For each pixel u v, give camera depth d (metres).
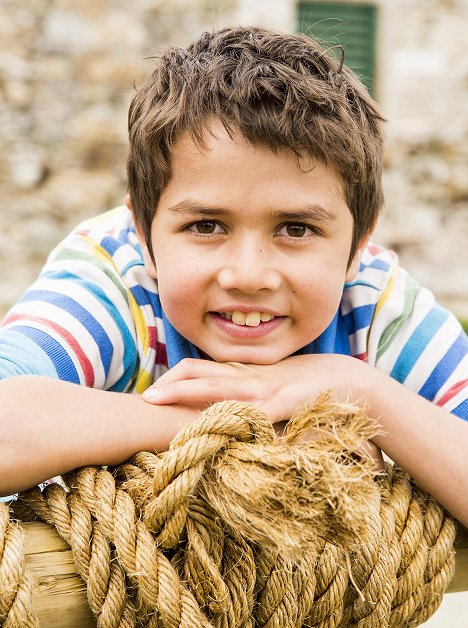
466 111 7.32
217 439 0.94
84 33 6.70
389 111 7.27
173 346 1.44
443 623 1.88
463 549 1.17
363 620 1.06
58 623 0.95
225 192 1.18
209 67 1.30
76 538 0.95
